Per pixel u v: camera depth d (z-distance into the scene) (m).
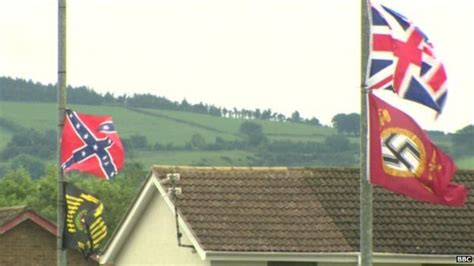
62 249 39.22
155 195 55.81
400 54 33.31
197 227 51.81
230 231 51.91
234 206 53.31
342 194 54.72
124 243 59.06
